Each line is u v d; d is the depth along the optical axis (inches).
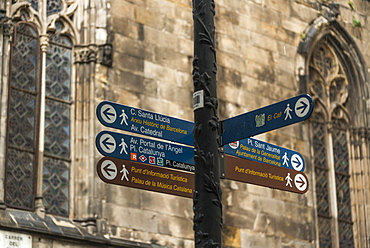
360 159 1039.0
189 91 892.6
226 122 477.7
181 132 518.6
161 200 828.6
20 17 817.5
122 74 849.5
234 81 938.7
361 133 1047.0
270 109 475.8
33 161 780.0
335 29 1065.5
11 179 757.9
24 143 779.4
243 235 884.0
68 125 817.5
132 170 500.1
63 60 837.2
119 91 841.5
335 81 1061.1
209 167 437.7
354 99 1063.0
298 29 1027.9
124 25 868.6
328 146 1020.5
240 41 963.3
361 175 1032.8
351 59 1070.4
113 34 858.1
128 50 861.8
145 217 811.4
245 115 480.4
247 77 954.1
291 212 936.9
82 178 798.5
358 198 1023.6
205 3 465.7
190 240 835.4
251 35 976.9
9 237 708.0
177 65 892.6
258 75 965.2
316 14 1054.4
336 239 982.4
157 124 511.8
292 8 1031.0
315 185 984.9
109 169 491.8
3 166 745.0
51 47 832.9
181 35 909.2
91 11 858.1
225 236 868.6
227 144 507.8
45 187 782.5
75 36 849.5
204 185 435.2
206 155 439.8
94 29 850.8
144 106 852.0
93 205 786.8
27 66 807.1
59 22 847.7
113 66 846.5
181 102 881.5
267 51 986.1
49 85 818.2
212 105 448.8
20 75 798.5
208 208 430.9
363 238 1005.8
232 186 895.7
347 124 1050.7
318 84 1041.5
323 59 1056.2
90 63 837.2
